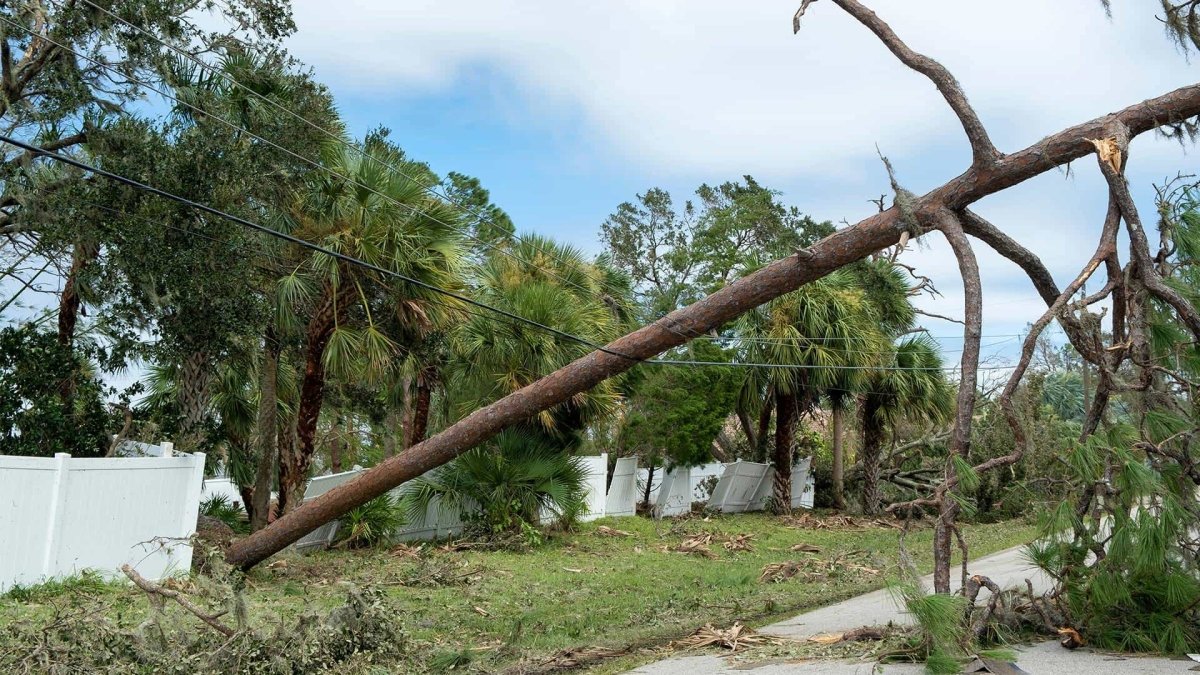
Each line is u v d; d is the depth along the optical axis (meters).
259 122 13.94
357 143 16.28
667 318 11.09
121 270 13.26
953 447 8.52
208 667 6.89
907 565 7.63
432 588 13.26
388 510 17.27
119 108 13.57
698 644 9.17
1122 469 8.13
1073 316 8.77
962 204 9.52
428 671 8.11
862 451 30.33
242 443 18.58
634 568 16.17
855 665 7.68
